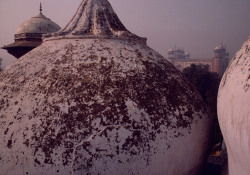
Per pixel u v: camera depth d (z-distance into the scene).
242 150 2.07
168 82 3.15
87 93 2.69
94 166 2.42
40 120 2.62
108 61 3.02
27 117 2.68
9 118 2.77
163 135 2.67
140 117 2.64
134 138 2.54
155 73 3.13
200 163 3.19
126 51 3.25
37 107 2.70
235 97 2.15
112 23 3.68
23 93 2.88
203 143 3.17
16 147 2.59
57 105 2.65
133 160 2.50
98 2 3.82
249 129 1.93
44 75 2.95
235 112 2.12
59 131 2.52
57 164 2.44
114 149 2.47
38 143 2.53
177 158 2.76
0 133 2.73
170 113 2.84
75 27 3.67
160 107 2.81
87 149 2.44
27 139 2.57
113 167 2.44
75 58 3.05
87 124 2.52
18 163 2.55
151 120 2.68
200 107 3.29
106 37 3.37
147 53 3.46
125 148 2.49
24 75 3.08
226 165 3.60
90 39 3.35
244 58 2.28
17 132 2.65
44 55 3.25
